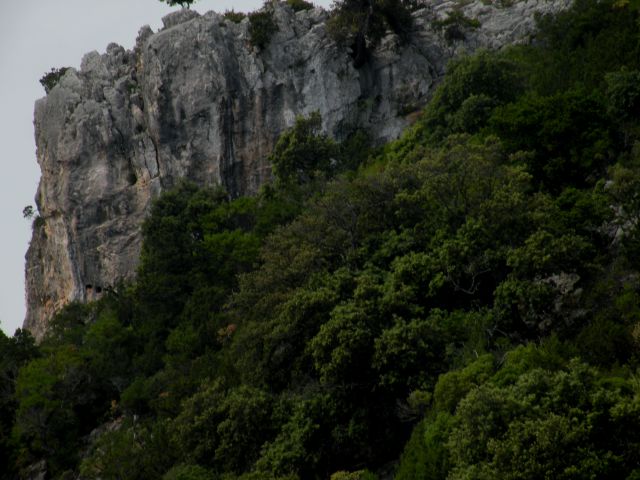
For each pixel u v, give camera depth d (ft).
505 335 434.71
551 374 356.79
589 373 351.05
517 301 430.20
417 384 420.77
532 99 587.68
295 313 465.06
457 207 486.79
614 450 330.95
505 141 570.46
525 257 432.25
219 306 644.27
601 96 601.21
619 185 469.57
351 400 440.45
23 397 640.99
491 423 338.95
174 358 610.65
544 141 558.97
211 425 468.34
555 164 551.59
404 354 424.05
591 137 553.64
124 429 569.64
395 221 519.19
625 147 557.74
